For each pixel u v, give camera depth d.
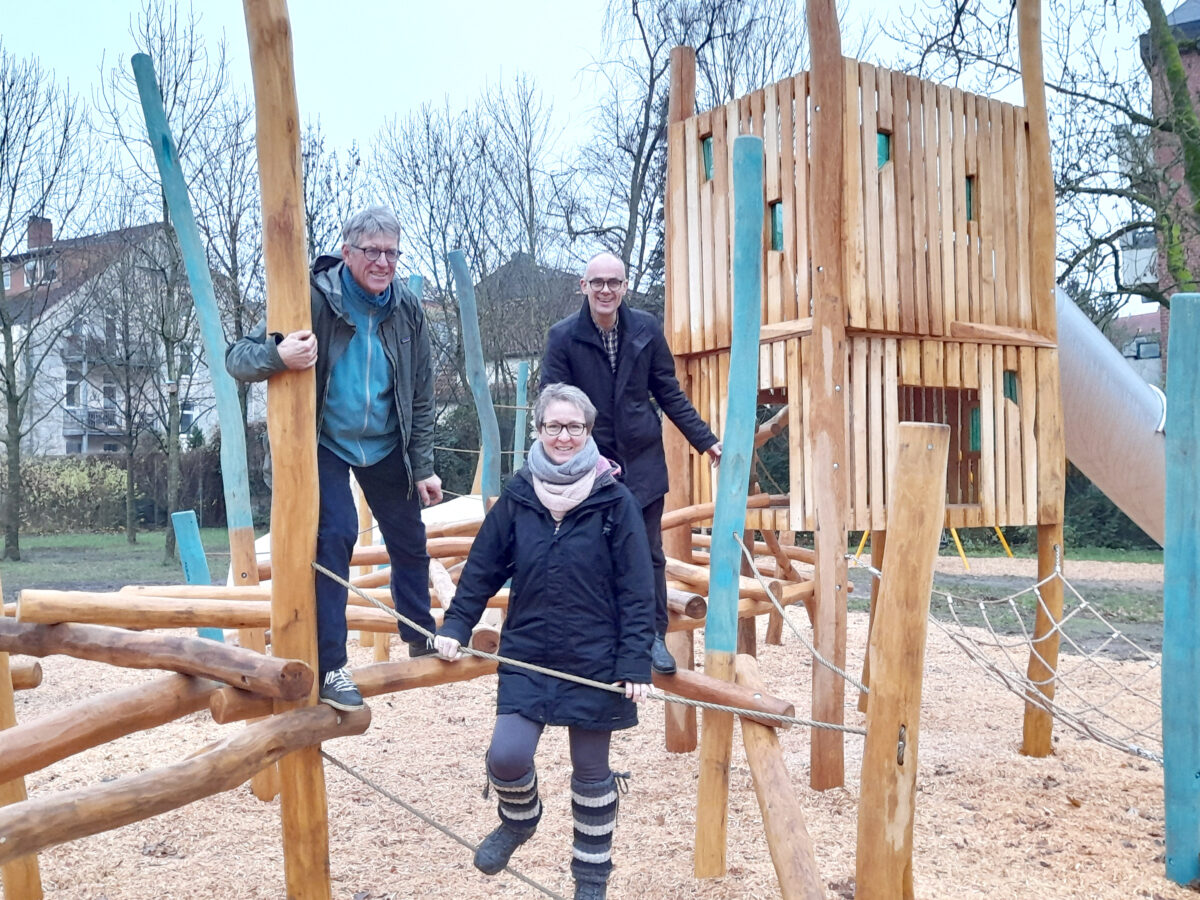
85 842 4.60
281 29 3.16
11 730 2.90
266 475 25.22
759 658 9.30
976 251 6.26
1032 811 5.07
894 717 2.96
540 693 3.27
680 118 6.48
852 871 4.26
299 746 3.22
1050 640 6.35
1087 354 7.99
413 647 3.86
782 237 5.85
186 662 3.15
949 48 15.38
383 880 4.17
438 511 11.25
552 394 3.41
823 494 5.48
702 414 6.38
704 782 4.14
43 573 17.84
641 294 21.11
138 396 24.66
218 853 4.49
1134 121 16.70
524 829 3.42
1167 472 4.41
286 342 3.17
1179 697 4.27
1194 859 4.21
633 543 3.32
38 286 21.92
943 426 2.95
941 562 18.52
